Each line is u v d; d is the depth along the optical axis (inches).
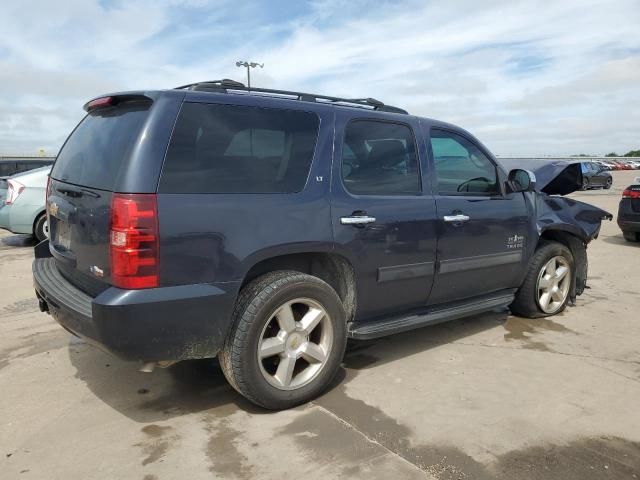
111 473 104.1
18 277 275.1
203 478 102.7
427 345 178.4
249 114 126.6
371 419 126.3
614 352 172.7
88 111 146.8
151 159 110.8
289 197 128.2
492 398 138.2
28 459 108.7
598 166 1196.5
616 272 301.6
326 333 136.3
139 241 107.8
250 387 123.4
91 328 111.6
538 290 204.1
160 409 131.0
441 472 105.0
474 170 177.6
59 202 138.6
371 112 150.0
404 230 149.9
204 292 115.0
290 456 110.2
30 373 151.3
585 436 119.5
